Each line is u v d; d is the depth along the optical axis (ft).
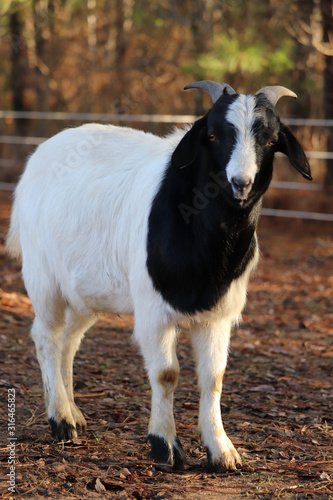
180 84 77.71
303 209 55.26
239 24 64.18
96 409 19.98
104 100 80.43
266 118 14.33
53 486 14.53
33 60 77.61
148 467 15.64
